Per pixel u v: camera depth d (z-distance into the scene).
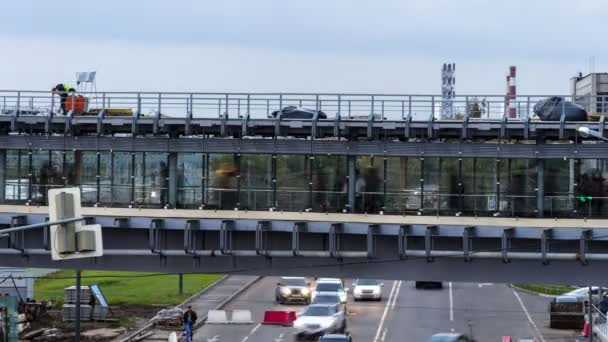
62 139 70.00
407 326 83.81
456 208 64.94
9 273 87.62
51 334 78.38
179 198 68.44
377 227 60.22
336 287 92.88
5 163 70.94
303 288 96.62
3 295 74.56
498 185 64.62
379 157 65.81
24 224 63.72
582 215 63.78
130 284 106.75
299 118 67.38
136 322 84.94
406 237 60.38
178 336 79.00
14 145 70.69
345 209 66.06
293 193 66.75
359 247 62.50
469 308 94.31
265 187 67.19
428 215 65.25
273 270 62.47
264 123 67.44
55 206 40.59
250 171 67.38
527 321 87.69
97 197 69.62
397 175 65.62
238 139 67.44
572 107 65.56
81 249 40.38
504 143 64.44
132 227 62.25
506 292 105.38
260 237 61.50
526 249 60.03
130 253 61.59
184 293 100.94
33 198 70.56
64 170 70.12
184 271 63.19
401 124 65.88
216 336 79.69
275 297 100.19
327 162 66.31
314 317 75.94
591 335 68.62
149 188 68.94
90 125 70.69
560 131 63.97
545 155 64.19
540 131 64.56
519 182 64.44
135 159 69.06
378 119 66.50
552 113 65.44
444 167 65.12
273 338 78.56
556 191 64.12
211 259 62.94
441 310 92.88
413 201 65.44
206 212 67.75
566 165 64.00
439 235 59.78
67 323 83.56
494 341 77.62
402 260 60.66
